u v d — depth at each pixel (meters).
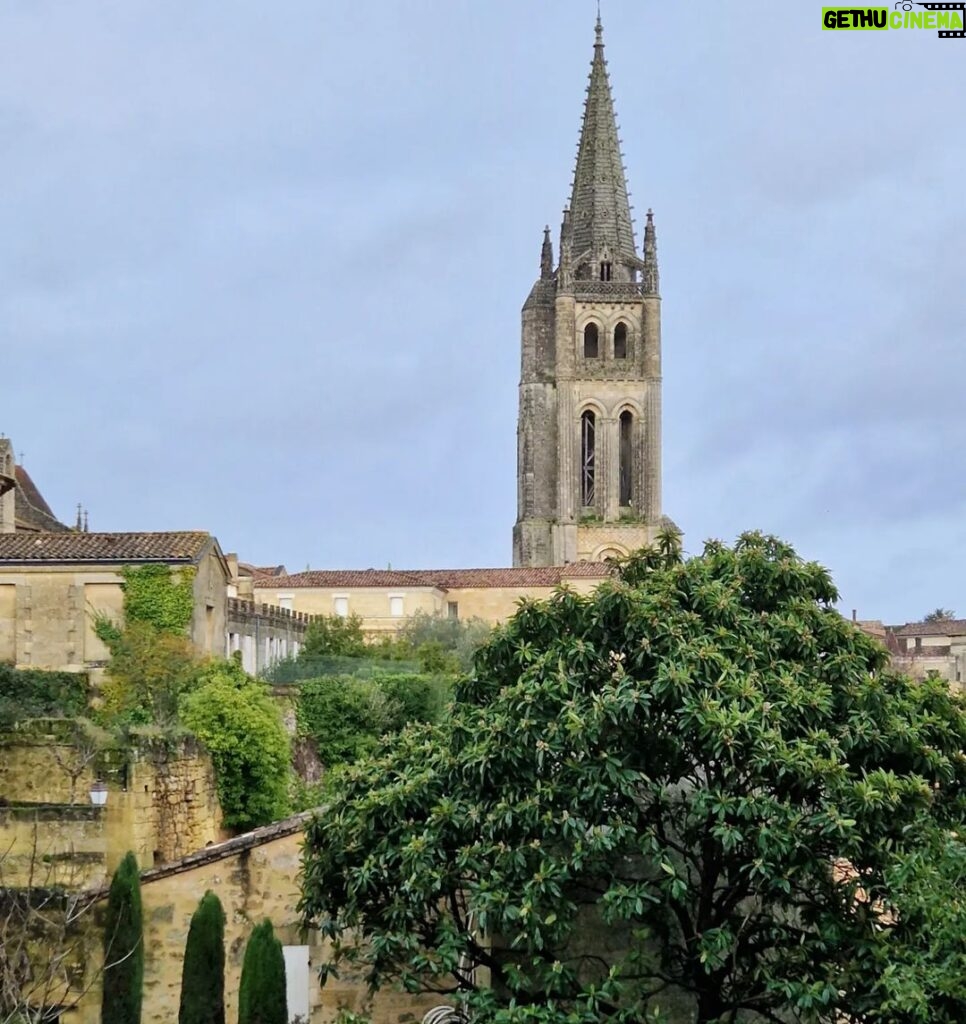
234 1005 34.03
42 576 64.25
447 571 142.12
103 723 46.97
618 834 27.23
